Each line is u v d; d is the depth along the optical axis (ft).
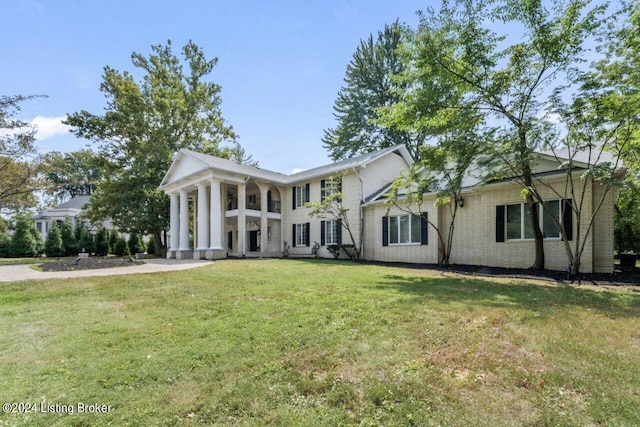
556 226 36.27
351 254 61.21
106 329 16.72
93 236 114.83
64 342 14.96
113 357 13.19
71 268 45.44
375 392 10.01
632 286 26.78
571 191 34.83
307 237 71.41
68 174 94.99
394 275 34.22
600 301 20.63
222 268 41.70
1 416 9.31
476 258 45.57
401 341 13.94
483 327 15.48
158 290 26.99
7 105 59.88
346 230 63.72
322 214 66.95
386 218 57.36
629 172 32.91
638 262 53.21
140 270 41.39
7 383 11.15
